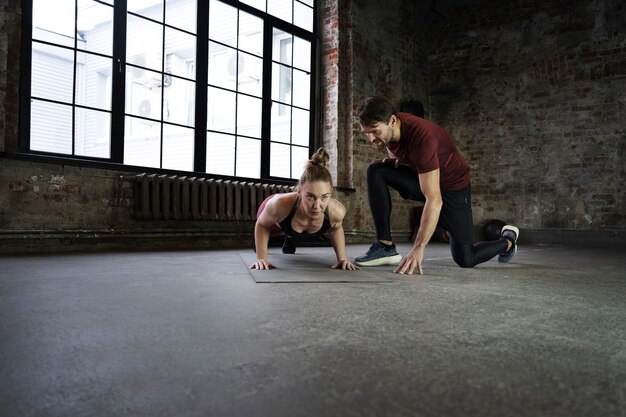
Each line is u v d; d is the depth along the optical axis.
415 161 2.34
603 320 1.34
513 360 0.93
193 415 0.65
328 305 1.49
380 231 2.82
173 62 4.62
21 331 1.11
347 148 6.28
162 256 3.32
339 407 0.68
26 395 0.71
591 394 0.75
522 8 6.99
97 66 4.01
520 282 2.18
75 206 3.73
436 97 7.62
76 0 3.87
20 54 3.54
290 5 5.88
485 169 7.21
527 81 6.93
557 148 6.67
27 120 3.57
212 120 4.95
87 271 2.33
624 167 6.21
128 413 0.65
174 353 0.94
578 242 6.42
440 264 3.04
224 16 5.09
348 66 6.29
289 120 5.85
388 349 0.99
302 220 2.39
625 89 6.23
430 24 7.69
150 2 4.40
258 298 1.59
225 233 4.79
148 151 4.41
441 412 0.67
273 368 0.85
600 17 6.43
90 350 0.96
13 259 2.86
